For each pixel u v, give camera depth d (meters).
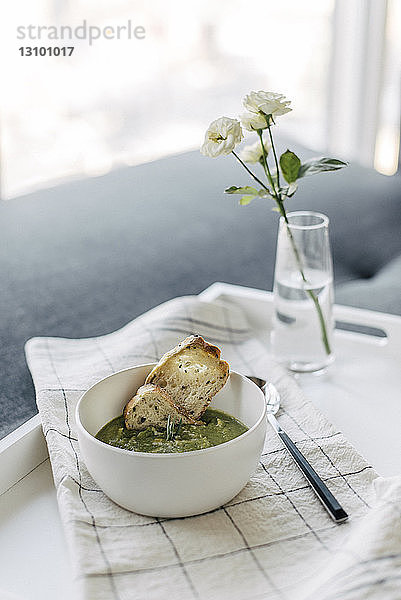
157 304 1.07
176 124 2.46
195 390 0.71
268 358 0.90
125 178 1.56
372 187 1.46
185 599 0.59
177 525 0.65
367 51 2.36
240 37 2.43
